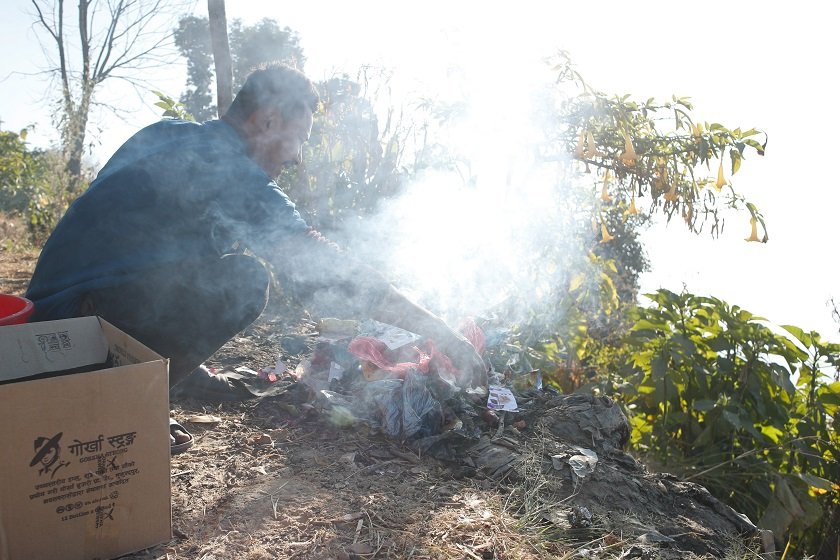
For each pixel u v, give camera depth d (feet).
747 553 6.97
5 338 5.97
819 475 12.71
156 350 7.72
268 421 8.51
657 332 13.67
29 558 4.97
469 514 6.50
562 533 6.48
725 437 12.76
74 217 7.10
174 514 6.17
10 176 34.09
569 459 7.82
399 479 7.14
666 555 6.49
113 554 5.39
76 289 6.87
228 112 7.59
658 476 8.27
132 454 5.32
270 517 6.22
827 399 13.15
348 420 8.17
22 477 4.83
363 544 5.87
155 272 7.23
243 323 8.09
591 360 15.14
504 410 8.80
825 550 12.37
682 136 13.38
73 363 6.34
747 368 13.00
